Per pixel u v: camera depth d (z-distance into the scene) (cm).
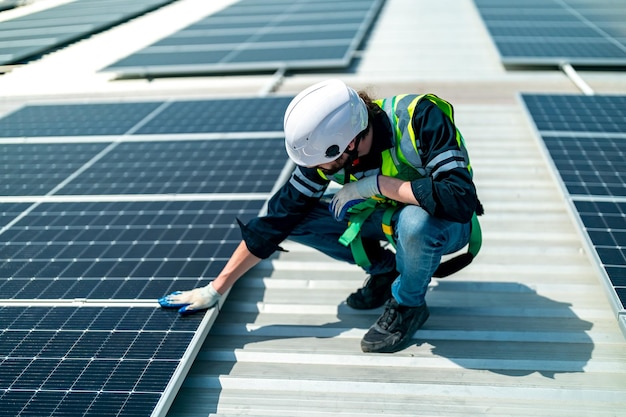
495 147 545
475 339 315
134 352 282
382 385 287
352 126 258
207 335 326
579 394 276
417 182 260
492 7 1165
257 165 480
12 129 617
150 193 445
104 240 383
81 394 258
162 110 643
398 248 287
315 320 336
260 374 298
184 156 510
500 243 399
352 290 358
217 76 819
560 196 451
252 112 614
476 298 346
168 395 256
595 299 341
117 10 1284
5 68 890
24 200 449
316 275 374
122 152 532
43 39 977
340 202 286
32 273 350
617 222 370
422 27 1034
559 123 531
